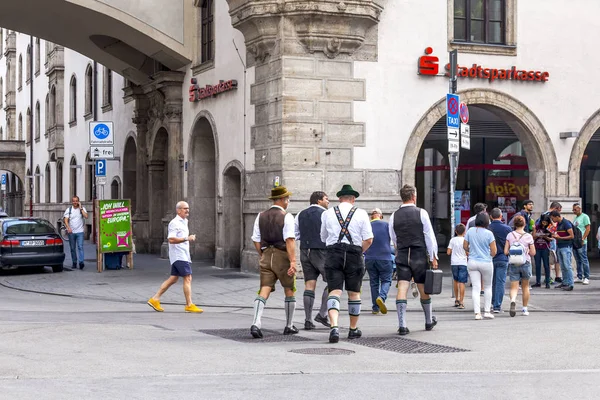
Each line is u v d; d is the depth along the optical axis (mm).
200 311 18000
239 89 26672
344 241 13008
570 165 27531
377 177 24906
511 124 27297
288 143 24078
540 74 26969
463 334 13609
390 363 10742
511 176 32031
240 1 24578
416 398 8555
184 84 31531
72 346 12000
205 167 30984
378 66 24969
